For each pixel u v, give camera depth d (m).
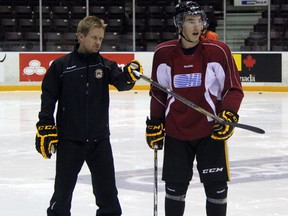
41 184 8.91
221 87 5.54
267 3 27.73
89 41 5.57
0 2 28.41
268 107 19.14
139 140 12.84
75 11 28.31
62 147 5.71
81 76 5.64
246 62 25.33
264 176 9.34
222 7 28.47
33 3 28.52
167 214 5.66
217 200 5.54
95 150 5.78
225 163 5.50
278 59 25.09
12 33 27.33
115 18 28.45
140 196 8.02
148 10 28.59
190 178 5.63
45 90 5.65
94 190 5.92
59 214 5.77
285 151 11.60
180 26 5.43
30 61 25.83
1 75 25.73
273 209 7.40
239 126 5.23
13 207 7.57
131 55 26.16
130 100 21.38
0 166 10.31
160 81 5.62
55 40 27.39
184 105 5.47
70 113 5.66
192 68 5.47
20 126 15.16
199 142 5.52
